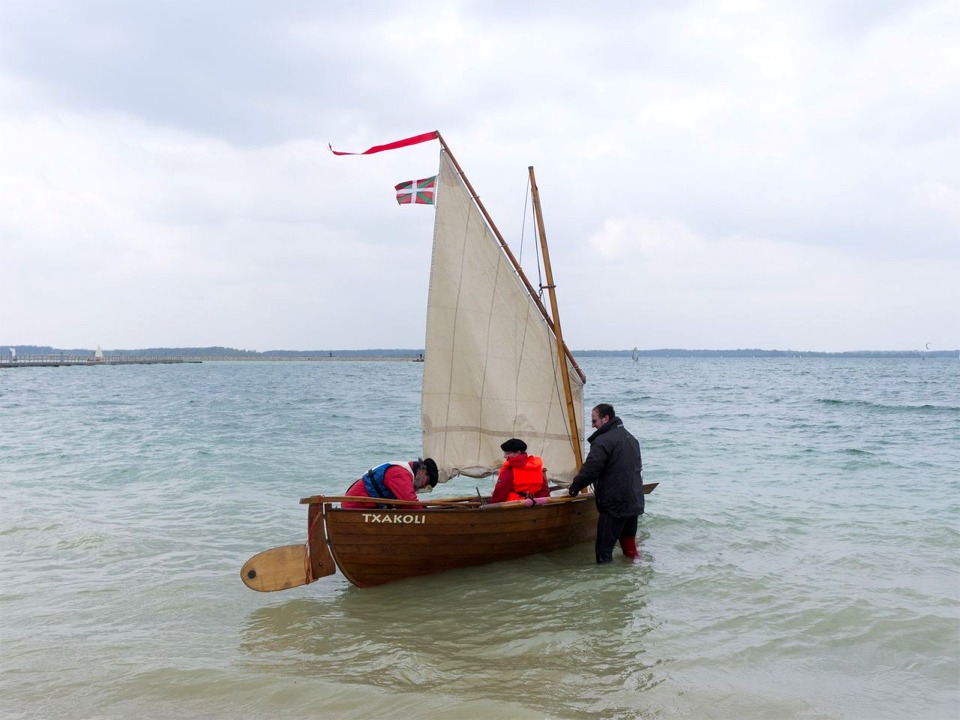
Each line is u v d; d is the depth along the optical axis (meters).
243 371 120.69
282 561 7.04
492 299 8.97
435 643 5.97
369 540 7.32
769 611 6.77
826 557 8.66
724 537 9.70
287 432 23.69
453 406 8.85
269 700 4.85
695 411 33.66
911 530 9.98
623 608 6.90
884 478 14.52
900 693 5.07
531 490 8.56
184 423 26.64
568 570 8.18
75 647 5.82
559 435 9.48
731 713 4.74
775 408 35.44
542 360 9.33
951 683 5.23
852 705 4.87
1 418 28.53
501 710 4.68
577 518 9.04
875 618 6.52
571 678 5.27
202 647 5.86
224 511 11.16
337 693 4.94
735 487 13.52
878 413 31.77
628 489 8.27
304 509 11.38
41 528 9.84
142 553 8.73
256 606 6.93
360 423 27.27
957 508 11.47
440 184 8.62
